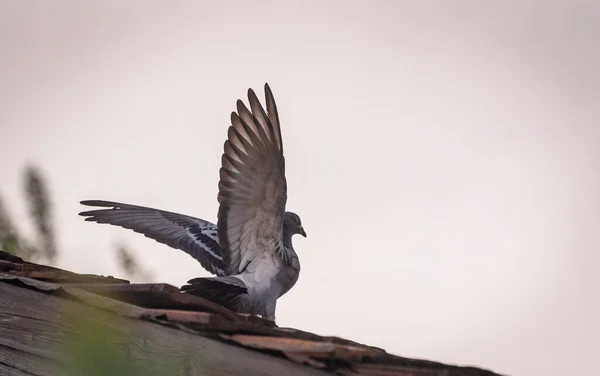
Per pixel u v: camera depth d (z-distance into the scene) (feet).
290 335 29.40
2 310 32.24
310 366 27.04
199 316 28.99
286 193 43.62
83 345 20.20
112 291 30.96
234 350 28.04
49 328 30.99
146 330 29.17
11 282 32.24
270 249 45.06
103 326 21.20
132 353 29.14
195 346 28.43
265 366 27.53
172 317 29.07
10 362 31.71
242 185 43.62
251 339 28.27
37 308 31.48
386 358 28.76
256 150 42.93
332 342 29.09
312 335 29.73
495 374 28.58
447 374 28.07
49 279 33.40
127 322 29.50
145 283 31.01
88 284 31.68
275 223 44.42
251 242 44.96
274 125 42.34
